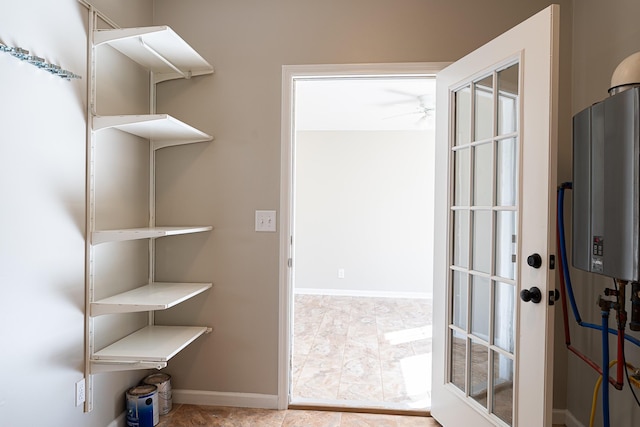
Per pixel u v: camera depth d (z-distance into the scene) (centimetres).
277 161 233
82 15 177
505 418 177
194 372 240
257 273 235
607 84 186
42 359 156
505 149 180
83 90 178
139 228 228
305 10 230
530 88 161
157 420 217
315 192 597
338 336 394
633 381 145
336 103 438
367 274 589
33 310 152
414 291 582
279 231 233
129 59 215
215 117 236
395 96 411
